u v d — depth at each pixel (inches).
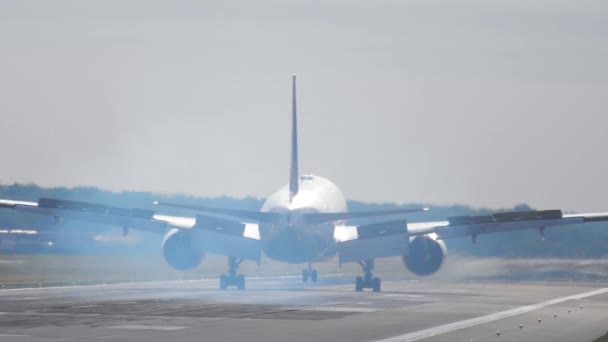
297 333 5113.2
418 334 5108.3
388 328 5413.4
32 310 6451.8
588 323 5841.5
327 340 4815.5
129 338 4810.5
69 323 5546.3
